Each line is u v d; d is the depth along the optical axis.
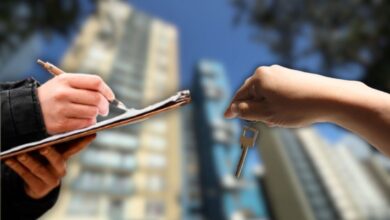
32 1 8.79
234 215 18.72
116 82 25.62
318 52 6.67
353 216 16.30
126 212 17.58
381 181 18.77
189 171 23.56
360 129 0.66
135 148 21.77
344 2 6.53
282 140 20.45
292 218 17.02
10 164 0.76
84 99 0.75
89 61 25.62
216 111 28.17
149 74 29.16
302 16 7.14
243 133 0.79
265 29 7.68
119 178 19.34
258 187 20.86
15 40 9.68
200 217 20.41
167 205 19.08
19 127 0.74
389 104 0.64
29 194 0.84
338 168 19.16
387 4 5.86
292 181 17.92
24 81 0.84
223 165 22.28
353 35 6.09
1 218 0.81
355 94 0.66
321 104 0.67
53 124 0.75
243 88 0.77
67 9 9.30
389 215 16.73
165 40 36.06
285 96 0.69
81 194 17.36
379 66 5.70
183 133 27.52
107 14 30.27
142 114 0.68
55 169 0.78
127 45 30.89
